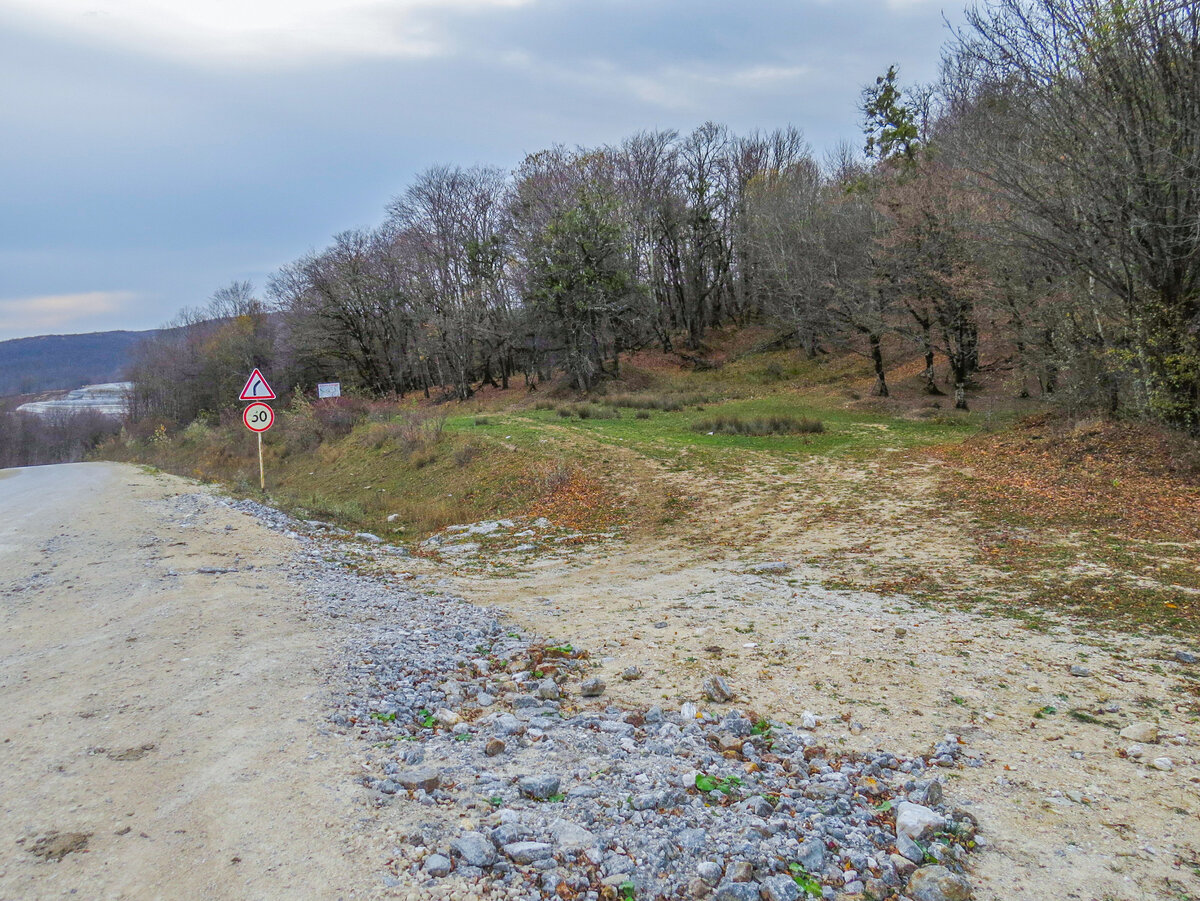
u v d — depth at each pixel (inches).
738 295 2402.8
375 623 249.8
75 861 104.9
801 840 118.0
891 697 189.0
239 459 1290.6
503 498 661.9
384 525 582.6
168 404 2645.2
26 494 604.4
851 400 1298.0
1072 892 107.9
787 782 141.2
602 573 377.7
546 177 1937.7
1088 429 653.9
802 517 502.6
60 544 372.5
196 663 198.1
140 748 144.8
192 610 253.0
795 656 221.6
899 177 1252.5
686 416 1173.1
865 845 117.9
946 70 960.9
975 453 688.4
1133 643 231.9
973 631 248.4
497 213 2030.0
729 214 2229.3
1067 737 165.2
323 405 1328.7
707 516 531.2
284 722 157.9
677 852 112.9
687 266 2283.5
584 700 186.2
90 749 144.5
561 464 722.8
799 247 1680.6
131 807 121.1
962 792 139.0
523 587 341.7
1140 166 543.5
